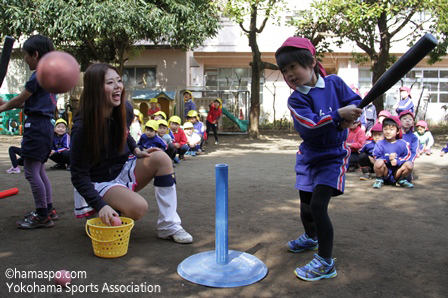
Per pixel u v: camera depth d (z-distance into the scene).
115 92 2.89
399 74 2.06
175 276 2.59
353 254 2.98
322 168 2.68
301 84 2.62
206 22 11.15
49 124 3.61
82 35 9.84
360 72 19.66
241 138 14.66
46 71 1.76
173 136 8.45
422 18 17.16
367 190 5.44
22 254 2.92
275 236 3.40
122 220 3.09
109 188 3.06
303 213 2.97
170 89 16.42
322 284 2.49
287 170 7.17
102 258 2.87
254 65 14.48
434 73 20.05
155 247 3.10
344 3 10.82
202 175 6.57
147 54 16.92
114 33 10.39
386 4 11.62
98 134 2.86
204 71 20.08
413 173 6.84
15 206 4.29
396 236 3.41
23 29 9.15
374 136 6.56
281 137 15.12
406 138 5.98
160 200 3.25
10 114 14.41
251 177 6.38
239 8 11.68
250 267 2.68
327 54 19.06
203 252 2.95
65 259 2.84
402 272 2.67
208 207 4.35
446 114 19.80
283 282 2.52
